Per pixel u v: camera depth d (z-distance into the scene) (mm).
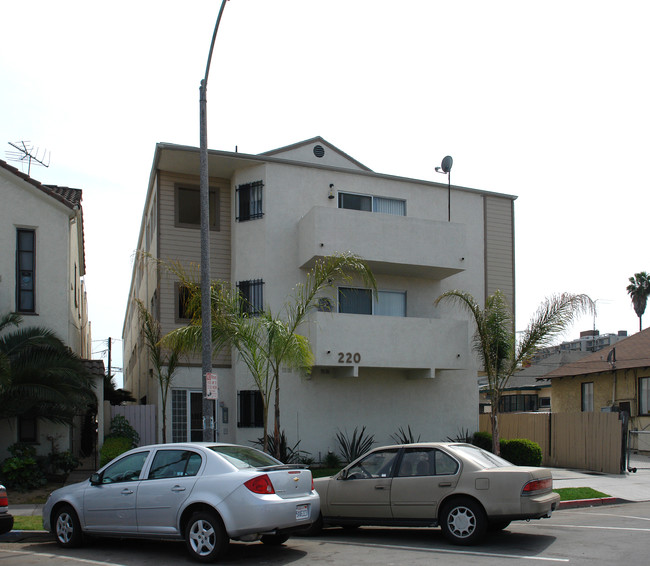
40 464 16109
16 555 9789
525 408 44125
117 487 9867
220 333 14891
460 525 10070
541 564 8531
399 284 22062
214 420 13000
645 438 28672
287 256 20453
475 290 23172
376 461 11164
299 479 9602
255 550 9930
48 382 15500
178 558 9383
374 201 22141
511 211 24266
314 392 20500
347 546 10219
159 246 20453
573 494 15711
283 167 20844
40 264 17906
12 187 17844
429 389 22141
